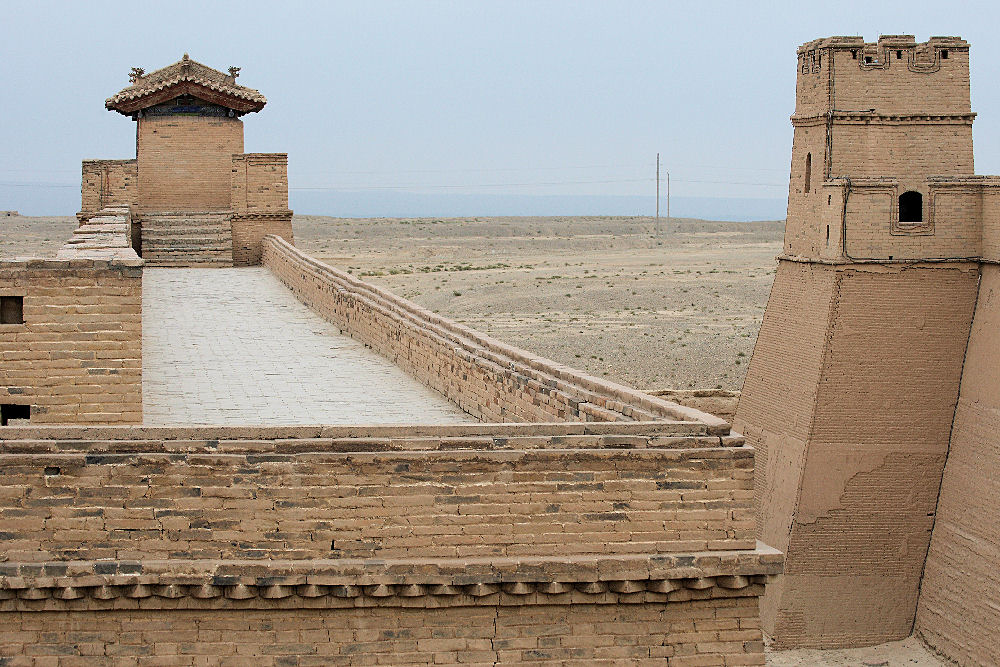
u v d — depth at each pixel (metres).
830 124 30.44
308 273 26.72
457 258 123.06
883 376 29.78
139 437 10.35
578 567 10.49
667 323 66.25
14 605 10.20
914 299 29.84
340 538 10.41
